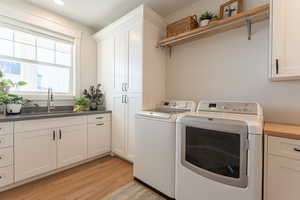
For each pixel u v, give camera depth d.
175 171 1.46
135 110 2.17
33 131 1.75
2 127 1.53
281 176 1.03
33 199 1.48
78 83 2.75
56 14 2.45
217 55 1.90
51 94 2.36
